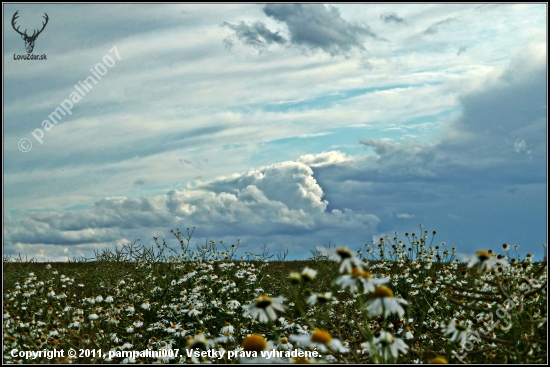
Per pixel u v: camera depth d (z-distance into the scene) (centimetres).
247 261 1087
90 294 1012
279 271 1081
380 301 373
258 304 406
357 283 391
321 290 894
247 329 743
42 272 1126
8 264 1155
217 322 795
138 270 1176
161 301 930
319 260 1084
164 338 719
